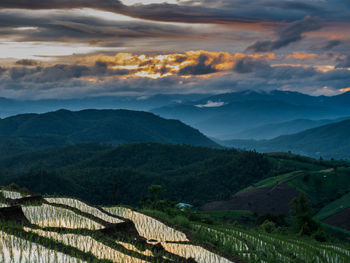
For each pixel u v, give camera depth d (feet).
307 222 195.00
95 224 71.05
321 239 152.46
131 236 70.69
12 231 56.08
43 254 48.37
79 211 78.95
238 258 64.95
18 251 48.16
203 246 69.67
